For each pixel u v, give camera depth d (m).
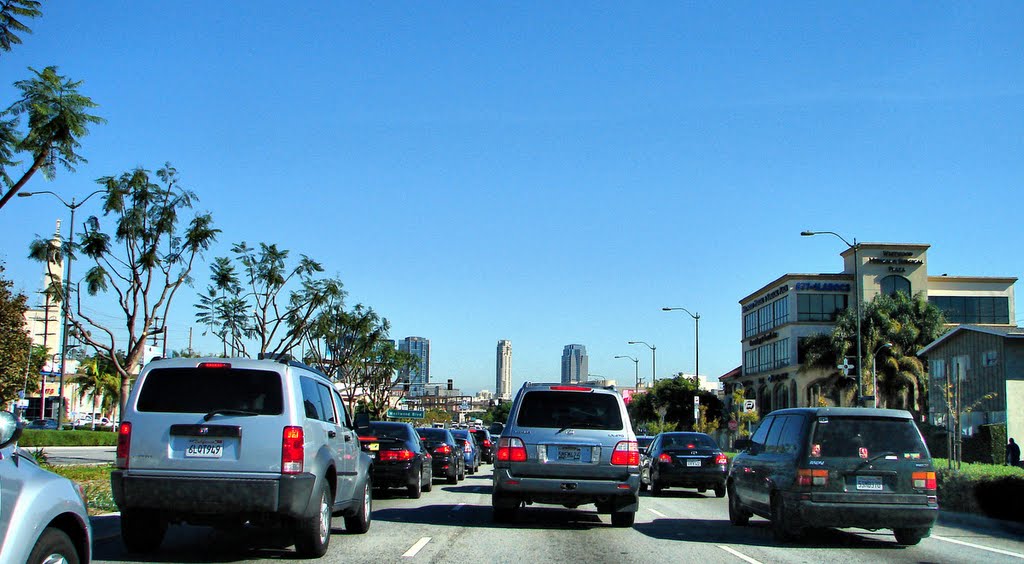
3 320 31.36
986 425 41.22
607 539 12.76
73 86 21.22
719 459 22.33
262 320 40.84
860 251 69.75
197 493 9.48
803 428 12.58
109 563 9.70
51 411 82.06
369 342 57.53
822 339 59.19
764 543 12.70
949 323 70.81
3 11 18.00
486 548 11.50
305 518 9.93
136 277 30.59
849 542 12.95
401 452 19.16
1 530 5.52
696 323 57.59
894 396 57.78
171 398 9.81
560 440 13.51
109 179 29.58
